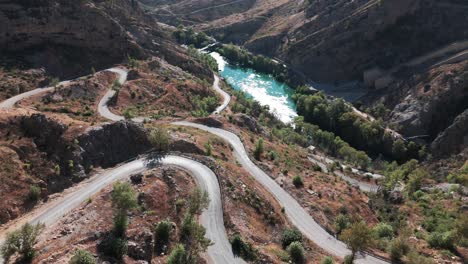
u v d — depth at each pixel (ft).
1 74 409.90
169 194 225.15
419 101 533.96
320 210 271.49
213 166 263.90
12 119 261.44
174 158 277.03
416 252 219.61
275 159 351.25
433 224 266.77
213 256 193.77
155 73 531.09
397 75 613.52
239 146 360.28
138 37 594.24
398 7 637.30
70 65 480.23
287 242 223.30
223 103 536.01
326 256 216.95
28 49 463.01
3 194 221.25
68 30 490.49
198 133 358.43
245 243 201.16
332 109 558.97
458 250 230.48
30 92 403.95
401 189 373.40
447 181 392.68
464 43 590.96
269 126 519.19
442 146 471.62
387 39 649.20
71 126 278.05
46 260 161.79
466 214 266.16
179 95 484.74
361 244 202.90
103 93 448.24
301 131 533.96
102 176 257.34
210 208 227.40
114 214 193.77
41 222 209.15
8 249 165.37
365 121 536.01
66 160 257.34
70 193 239.50
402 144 492.13
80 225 188.96
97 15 516.32
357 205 295.07
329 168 402.72
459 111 510.17
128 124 293.43
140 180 231.71
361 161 448.65
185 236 196.65
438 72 546.67
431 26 627.46
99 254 166.40
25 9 460.55
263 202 251.80
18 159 242.37
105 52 526.16
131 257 172.04
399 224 274.57
